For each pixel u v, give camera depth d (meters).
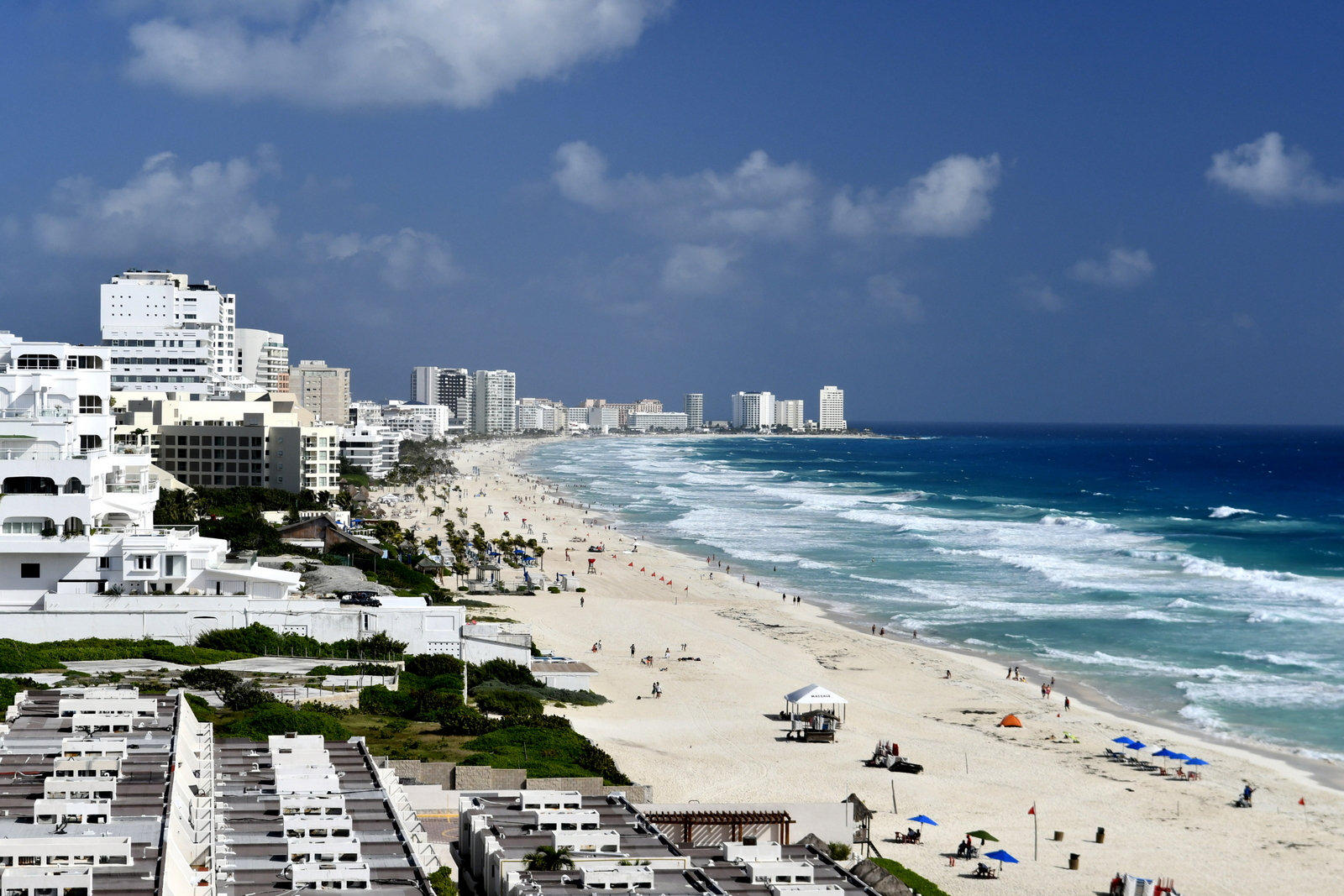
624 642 136.50
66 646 95.69
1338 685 119.25
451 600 150.38
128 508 106.31
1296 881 71.00
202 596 102.81
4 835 41.50
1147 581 185.00
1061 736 101.38
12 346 109.12
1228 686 118.94
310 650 102.62
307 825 45.47
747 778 85.81
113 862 38.69
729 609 160.62
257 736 71.19
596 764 77.50
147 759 50.38
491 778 69.50
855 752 94.88
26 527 100.81
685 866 45.69
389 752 73.56
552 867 44.09
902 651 135.12
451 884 44.81
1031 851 74.69
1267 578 187.38
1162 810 83.31
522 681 107.56
